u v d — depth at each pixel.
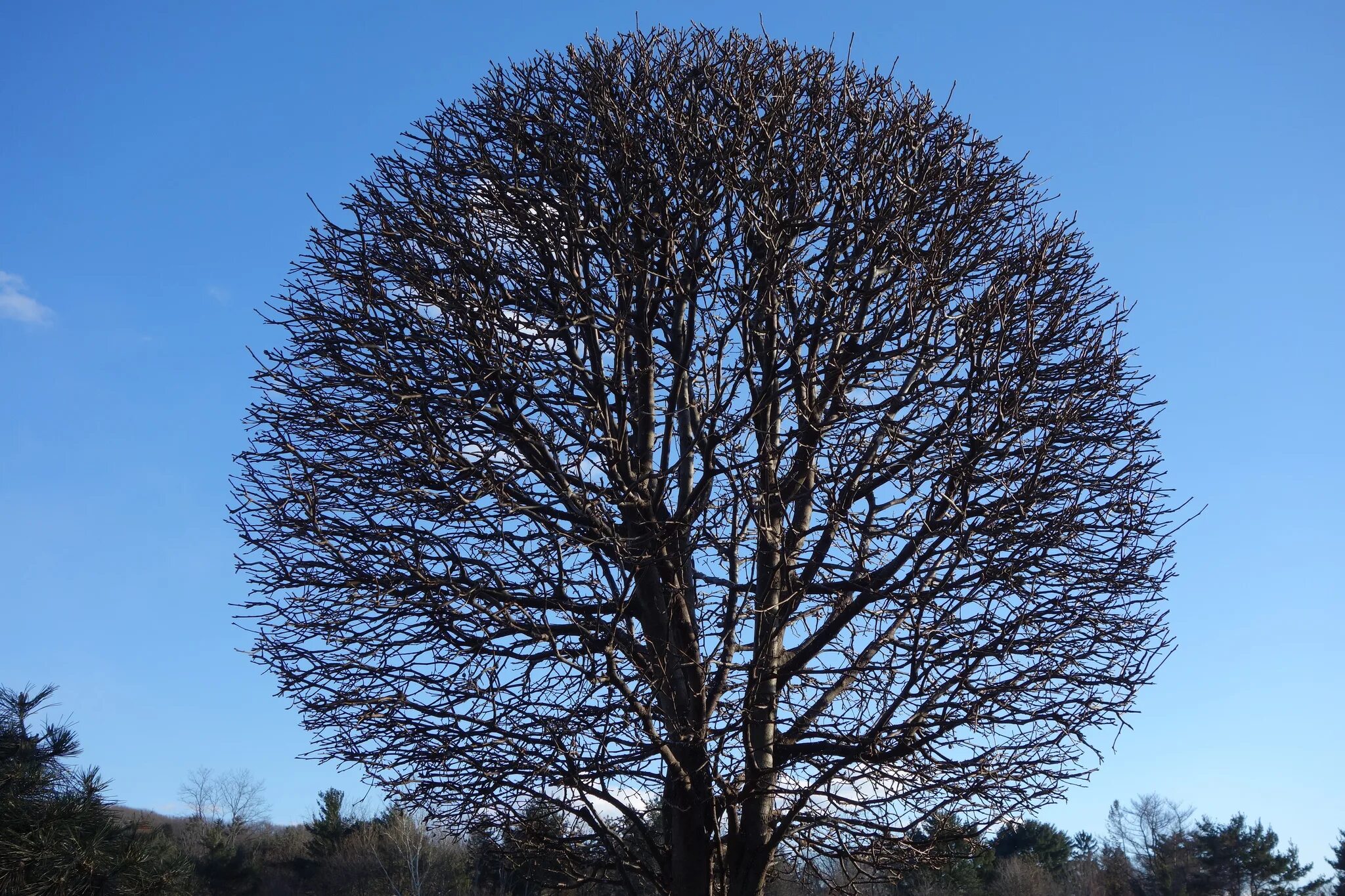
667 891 7.71
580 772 7.43
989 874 36.84
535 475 8.38
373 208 9.64
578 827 8.92
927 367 8.91
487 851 9.03
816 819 7.71
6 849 10.38
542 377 8.51
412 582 7.77
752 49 10.23
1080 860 52.00
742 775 7.53
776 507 8.14
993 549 7.88
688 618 8.12
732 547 8.24
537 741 7.52
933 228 9.32
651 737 7.25
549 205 9.28
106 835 11.44
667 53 10.21
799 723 7.80
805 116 9.62
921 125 9.95
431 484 8.25
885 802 7.58
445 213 9.30
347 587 7.85
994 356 8.47
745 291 8.47
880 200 9.28
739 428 8.09
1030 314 8.55
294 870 37.50
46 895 10.30
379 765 7.94
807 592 8.23
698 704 7.49
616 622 7.42
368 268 9.10
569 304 8.96
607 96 9.70
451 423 8.27
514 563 7.99
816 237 9.21
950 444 8.16
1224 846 50.19
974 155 9.94
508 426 8.20
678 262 9.23
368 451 8.34
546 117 9.86
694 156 9.16
